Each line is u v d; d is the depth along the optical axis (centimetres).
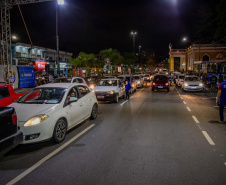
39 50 4016
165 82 2217
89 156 513
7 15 1678
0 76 1573
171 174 421
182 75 2988
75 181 395
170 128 770
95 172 430
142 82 2834
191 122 864
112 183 387
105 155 519
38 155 522
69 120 662
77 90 771
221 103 836
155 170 439
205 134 696
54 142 603
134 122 860
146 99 1591
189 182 391
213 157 507
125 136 673
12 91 855
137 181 394
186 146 582
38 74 2688
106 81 1510
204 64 3159
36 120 551
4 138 422
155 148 566
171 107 1232
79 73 2870
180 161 484
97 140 633
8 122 436
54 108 610
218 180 399
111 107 1223
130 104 1338
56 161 486
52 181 395
